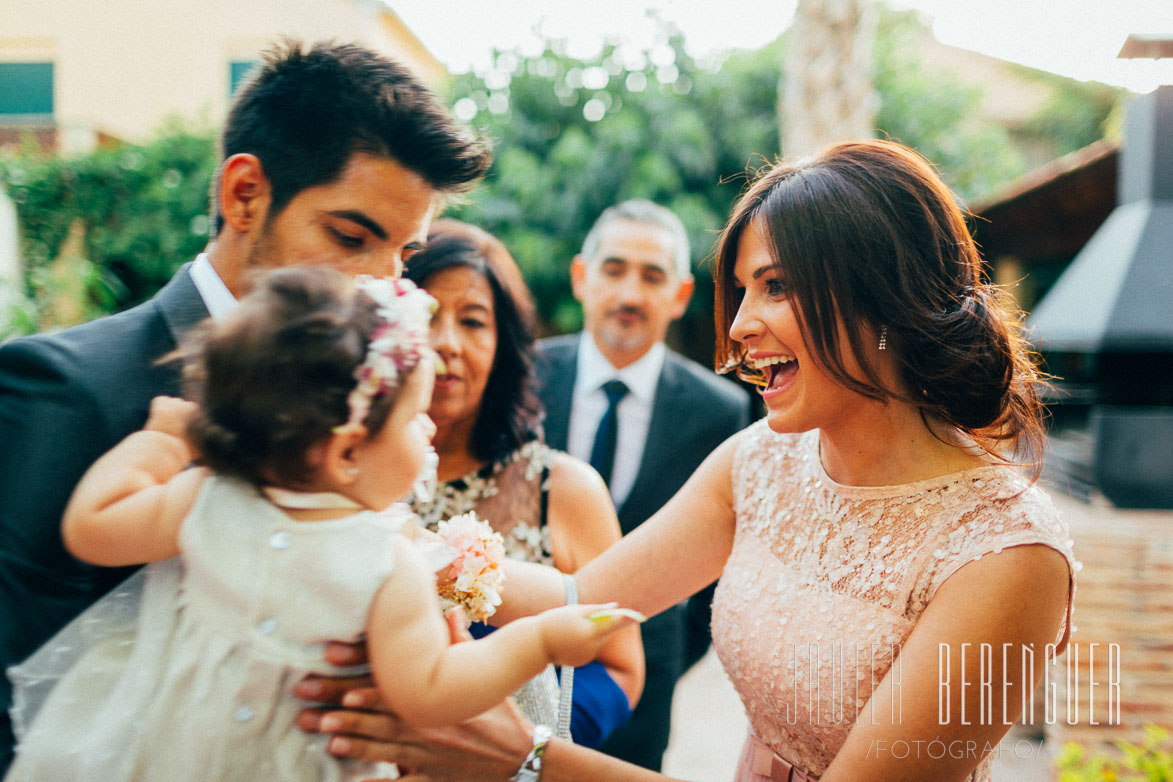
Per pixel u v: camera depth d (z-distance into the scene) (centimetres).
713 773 387
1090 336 564
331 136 140
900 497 142
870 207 134
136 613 127
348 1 1048
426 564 121
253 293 116
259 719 114
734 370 169
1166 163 598
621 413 303
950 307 138
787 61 514
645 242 303
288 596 113
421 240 158
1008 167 1191
